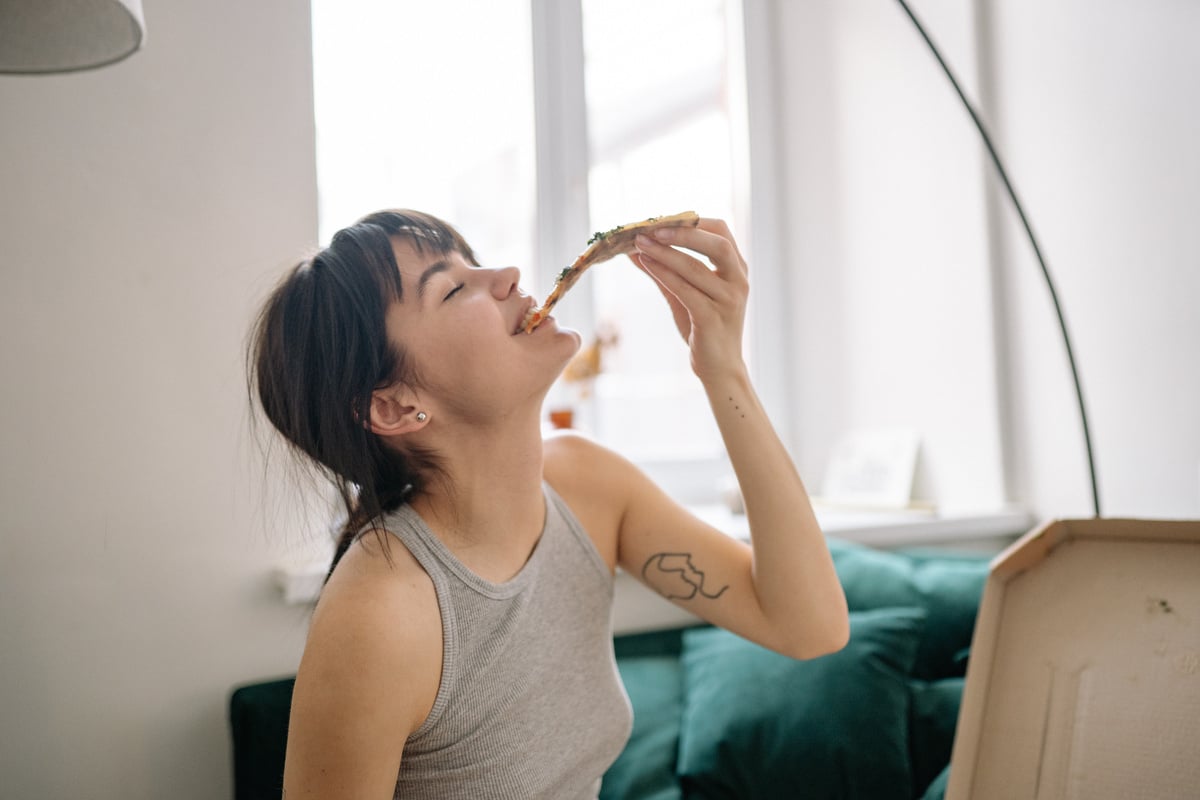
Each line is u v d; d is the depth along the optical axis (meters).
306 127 1.43
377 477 0.86
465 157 1.88
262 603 1.37
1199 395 1.44
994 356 1.82
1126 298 1.58
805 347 2.26
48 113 1.28
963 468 1.90
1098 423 1.65
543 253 1.96
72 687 1.27
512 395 0.80
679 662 1.52
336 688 0.71
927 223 1.95
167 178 1.34
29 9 0.96
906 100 1.98
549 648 0.87
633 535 1.00
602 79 2.07
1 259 1.25
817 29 2.19
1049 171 1.74
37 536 1.25
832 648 0.93
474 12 1.90
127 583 1.30
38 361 1.26
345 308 0.80
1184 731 0.67
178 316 1.34
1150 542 0.77
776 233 2.28
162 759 1.31
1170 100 1.47
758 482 0.89
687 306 0.85
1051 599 0.79
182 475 1.33
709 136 2.25
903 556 1.63
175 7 1.35
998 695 0.78
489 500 0.84
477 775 0.82
